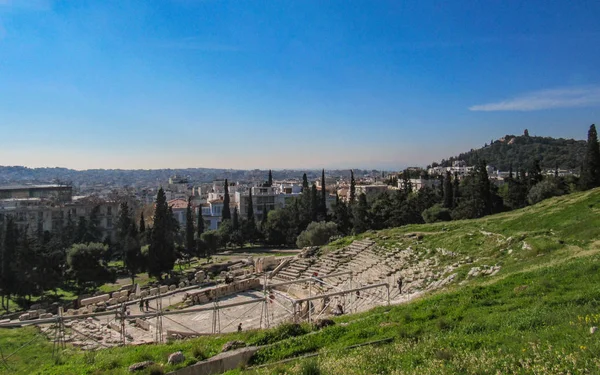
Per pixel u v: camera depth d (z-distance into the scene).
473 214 89.06
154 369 15.84
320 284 46.25
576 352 11.18
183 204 170.38
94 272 64.31
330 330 19.08
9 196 146.75
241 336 21.12
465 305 19.25
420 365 12.88
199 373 16.12
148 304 46.09
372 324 19.44
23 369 23.47
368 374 12.91
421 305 21.14
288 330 20.20
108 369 17.69
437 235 50.31
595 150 81.88
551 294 18.39
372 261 48.66
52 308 51.84
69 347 29.42
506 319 16.02
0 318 47.03
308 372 13.59
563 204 47.72
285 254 98.88
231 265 79.19
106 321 40.12
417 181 190.00
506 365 11.46
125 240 75.19
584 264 22.16
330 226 91.75
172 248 75.50
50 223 120.94
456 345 14.15
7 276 57.38
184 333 32.97
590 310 14.91
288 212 111.56
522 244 36.22
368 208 97.81
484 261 35.91
